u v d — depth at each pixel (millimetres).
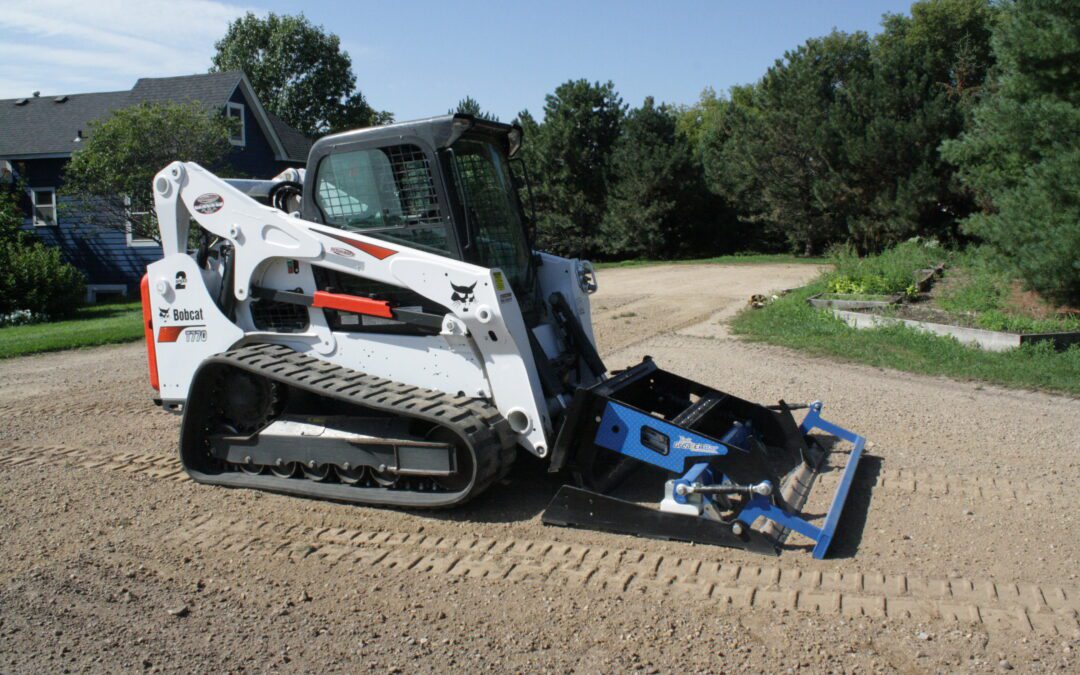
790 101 30250
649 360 6633
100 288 26234
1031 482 6004
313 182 5977
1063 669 3656
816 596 4332
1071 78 13000
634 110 34000
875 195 28250
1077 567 4625
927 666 3693
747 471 6086
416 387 5750
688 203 34156
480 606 4305
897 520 5320
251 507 5750
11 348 12406
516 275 6164
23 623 4203
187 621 4211
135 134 22000
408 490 5664
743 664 3729
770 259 31281
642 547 4977
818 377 9516
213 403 6250
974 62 34875
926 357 10266
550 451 5508
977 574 4559
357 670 3750
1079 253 11797
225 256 6355
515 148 6473
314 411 6039
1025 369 9508
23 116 27781
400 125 5660
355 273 5695
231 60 50406
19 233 21531
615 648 3879
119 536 5277
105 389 9664
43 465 6730
